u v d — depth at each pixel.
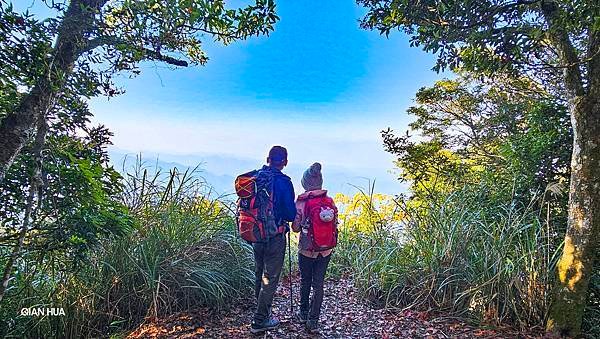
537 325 4.21
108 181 3.36
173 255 4.62
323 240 4.07
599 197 3.86
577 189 3.99
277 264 4.10
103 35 2.40
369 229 6.43
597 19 2.70
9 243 3.03
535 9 3.35
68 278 4.29
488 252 4.62
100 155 3.41
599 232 3.90
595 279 4.29
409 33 3.91
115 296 4.42
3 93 2.63
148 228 4.68
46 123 2.65
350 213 7.28
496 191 5.55
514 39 3.29
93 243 3.21
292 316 4.64
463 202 5.34
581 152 3.96
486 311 4.39
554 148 5.15
